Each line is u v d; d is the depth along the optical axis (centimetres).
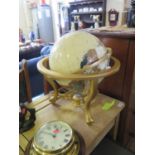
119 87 86
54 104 84
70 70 56
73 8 305
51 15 396
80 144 55
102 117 73
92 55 56
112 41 81
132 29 88
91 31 88
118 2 221
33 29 418
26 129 66
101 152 104
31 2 396
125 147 105
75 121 71
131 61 77
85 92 68
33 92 142
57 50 57
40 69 60
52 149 47
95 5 265
